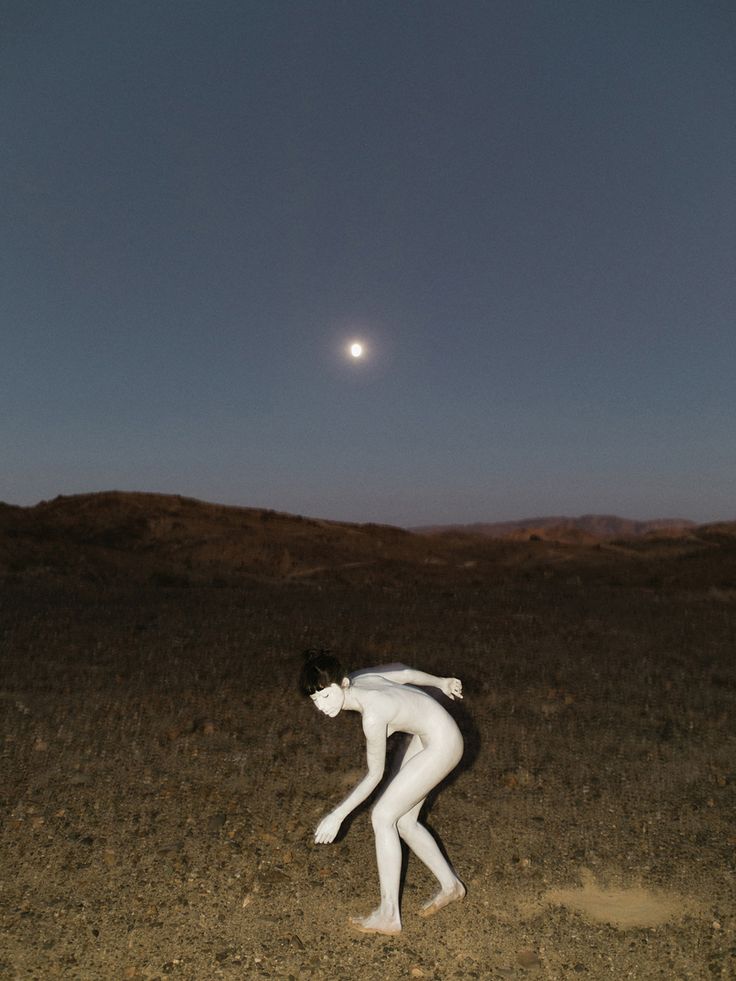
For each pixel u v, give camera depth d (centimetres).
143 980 336
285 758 577
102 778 536
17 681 761
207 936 367
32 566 1761
